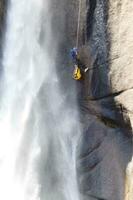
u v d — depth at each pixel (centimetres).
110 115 1939
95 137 2014
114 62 1894
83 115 2059
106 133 1973
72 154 2097
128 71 1845
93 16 1977
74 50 2031
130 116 1841
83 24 2022
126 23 1856
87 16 2005
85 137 2048
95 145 2011
